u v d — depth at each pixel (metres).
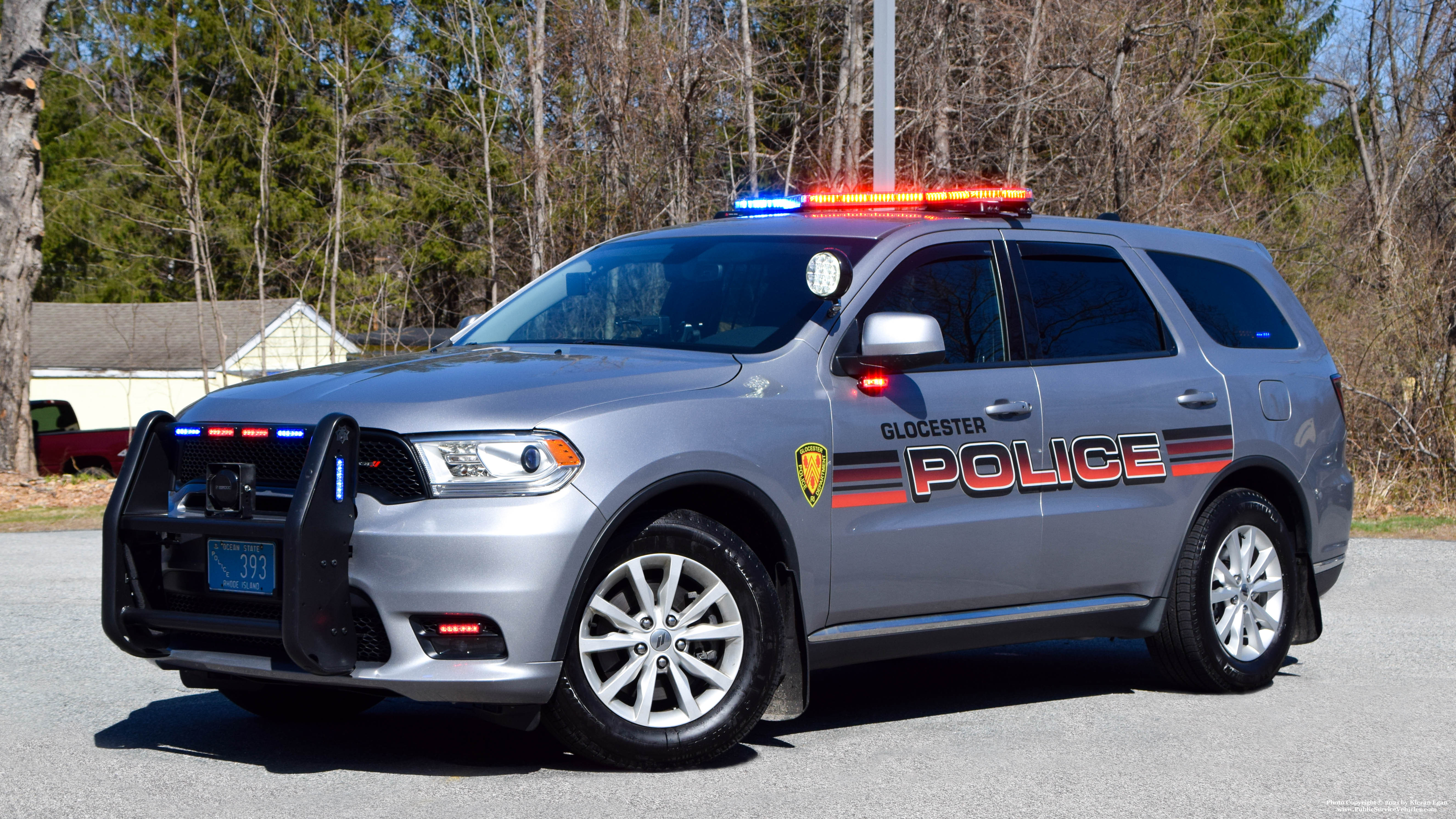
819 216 5.77
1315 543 6.57
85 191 43.31
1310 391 6.59
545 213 24.12
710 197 22.97
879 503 4.99
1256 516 6.18
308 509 4.06
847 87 21.70
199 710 5.50
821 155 22.50
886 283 5.23
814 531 4.83
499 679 4.14
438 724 5.28
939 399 5.20
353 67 39.28
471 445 4.20
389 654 4.24
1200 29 20.12
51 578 9.42
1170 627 5.94
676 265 5.56
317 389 4.54
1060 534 5.50
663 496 4.57
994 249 5.64
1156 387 5.88
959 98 20.45
